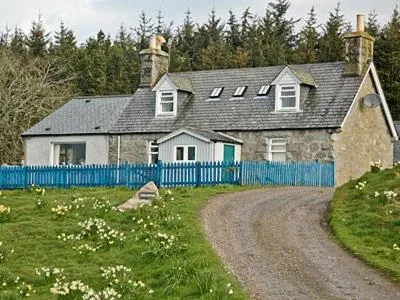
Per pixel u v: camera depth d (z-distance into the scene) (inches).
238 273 621.6
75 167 1282.0
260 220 864.3
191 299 540.4
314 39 3125.0
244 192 1111.0
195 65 3282.5
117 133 1692.9
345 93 1525.6
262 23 3577.8
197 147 1478.8
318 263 670.5
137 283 585.6
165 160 1514.5
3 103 2251.5
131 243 743.7
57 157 1793.8
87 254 716.0
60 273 645.3
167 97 1688.0
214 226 816.3
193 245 695.1
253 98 1610.5
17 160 2256.4
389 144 1689.2
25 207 954.1
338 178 1459.2
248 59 3196.4
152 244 701.9
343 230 794.8
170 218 805.2
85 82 3110.2
